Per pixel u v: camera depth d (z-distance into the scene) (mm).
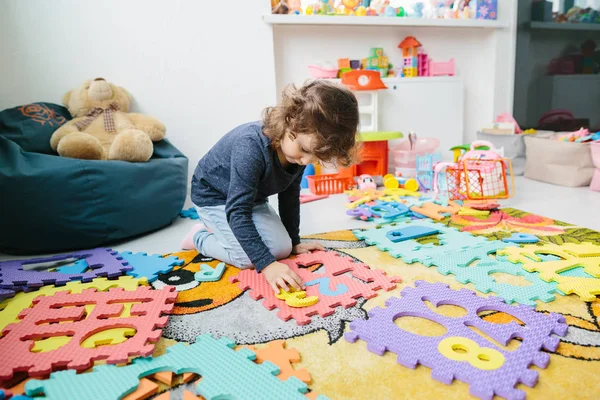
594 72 2287
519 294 1011
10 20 1905
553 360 781
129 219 1576
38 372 770
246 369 763
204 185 1301
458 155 2227
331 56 2508
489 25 2588
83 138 1634
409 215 1718
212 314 995
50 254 1506
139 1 2047
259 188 1180
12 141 1592
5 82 1945
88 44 2018
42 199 1434
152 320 940
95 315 962
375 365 786
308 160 1026
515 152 2367
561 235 1411
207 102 2227
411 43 2508
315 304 1003
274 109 1069
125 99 2002
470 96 2793
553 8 2443
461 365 759
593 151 2006
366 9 2426
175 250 1480
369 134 2234
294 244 1337
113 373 759
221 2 2152
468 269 1157
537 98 2609
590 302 984
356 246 1389
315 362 800
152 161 1726
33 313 978
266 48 2262
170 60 2137
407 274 1160
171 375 762
